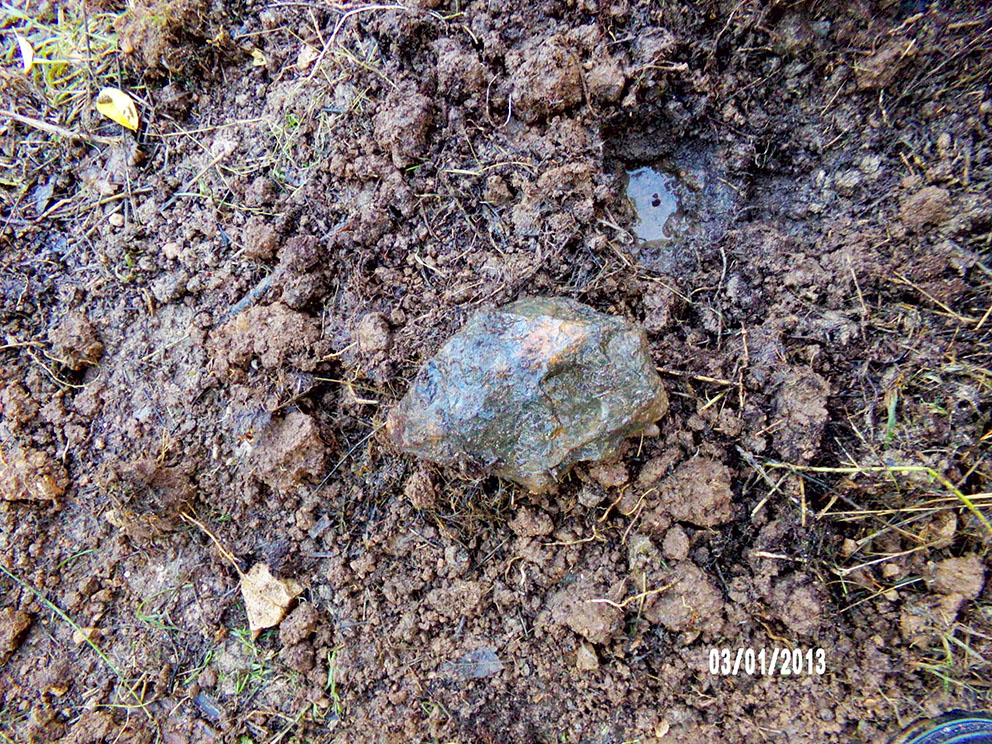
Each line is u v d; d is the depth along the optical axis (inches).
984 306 18.0
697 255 19.3
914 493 17.7
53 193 20.7
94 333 20.1
